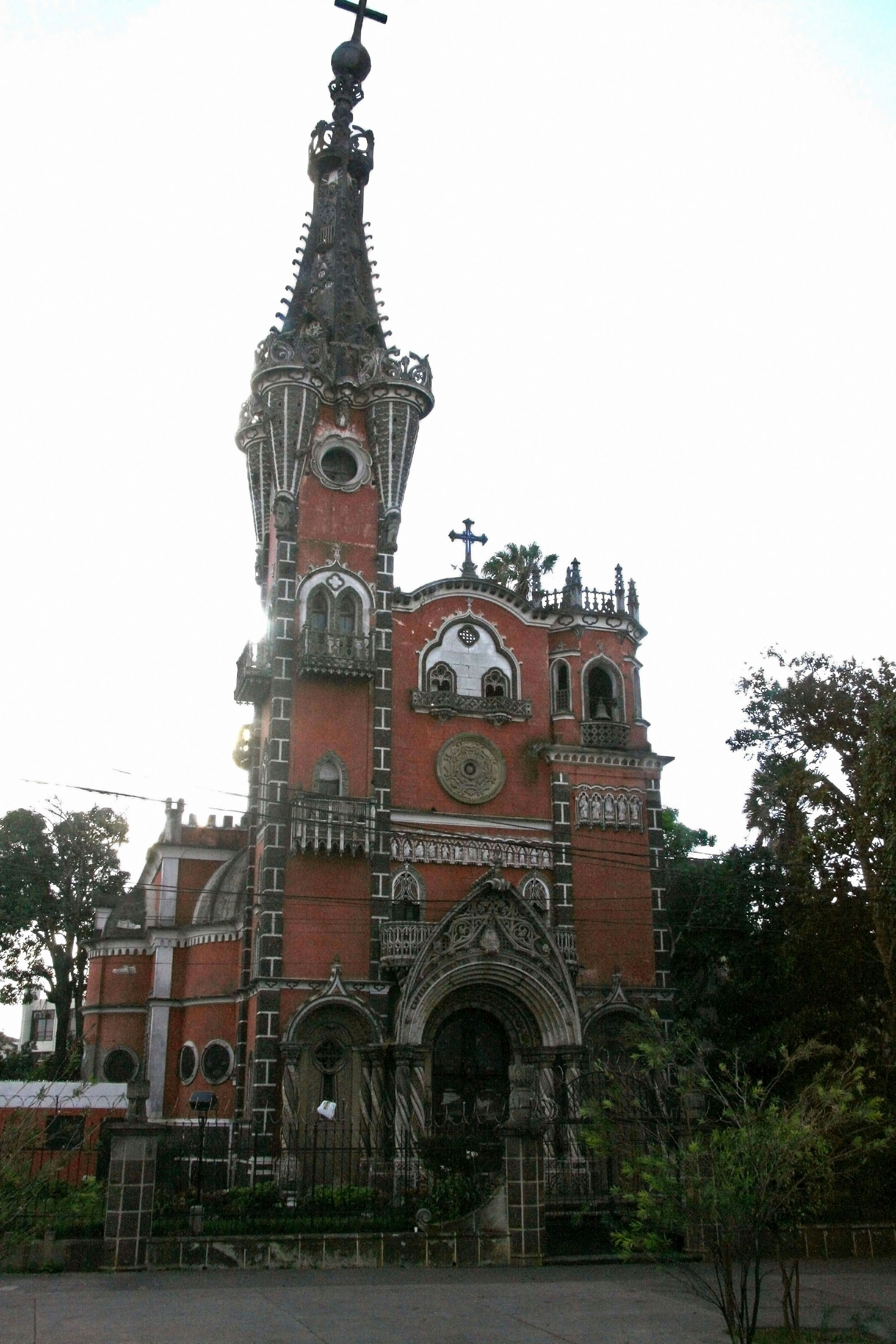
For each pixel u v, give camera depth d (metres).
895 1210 30.09
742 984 44.78
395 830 43.22
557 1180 35.50
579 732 46.91
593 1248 28.11
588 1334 19.05
